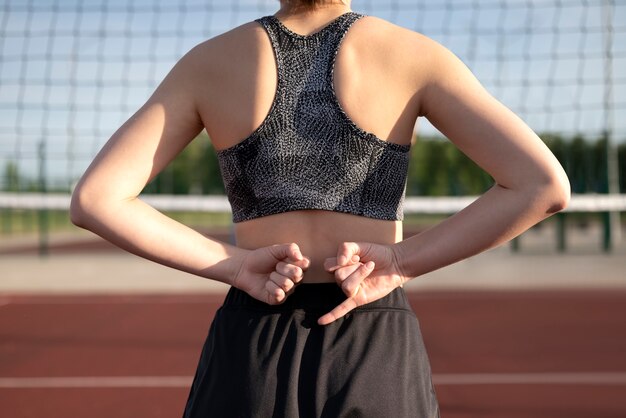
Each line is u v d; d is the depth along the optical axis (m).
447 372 5.57
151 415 4.61
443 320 7.85
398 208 1.69
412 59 1.61
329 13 1.68
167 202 9.71
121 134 1.65
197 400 1.59
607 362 5.85
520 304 8.91
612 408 4.61
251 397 1.54
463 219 1.58
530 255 14.73
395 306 1.64
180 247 1.62
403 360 1.58
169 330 7.46
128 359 6.14
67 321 8.07
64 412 4.69
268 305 1.63
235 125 1.64
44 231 16.31
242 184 1.66
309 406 1.53
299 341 1.58
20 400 4.97
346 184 1.62
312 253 1.64
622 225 24.09
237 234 1.73
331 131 1.61
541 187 1.50
